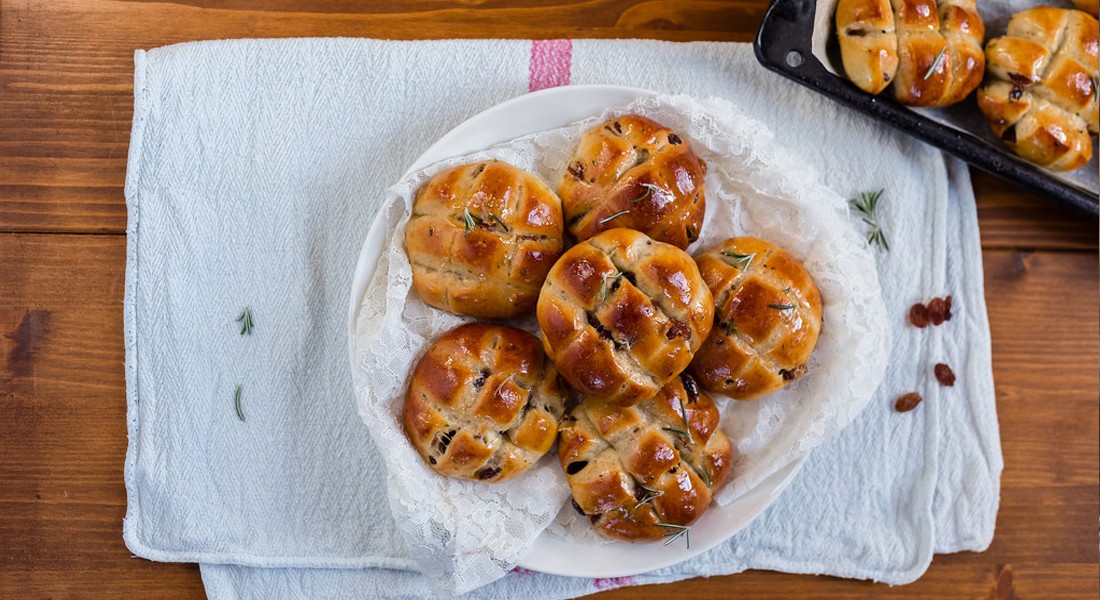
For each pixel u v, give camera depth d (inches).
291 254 31.7
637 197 29.0
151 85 31.4
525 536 29.8
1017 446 32.8
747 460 30.7
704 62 32.1
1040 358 32.8
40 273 31.7
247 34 32.1
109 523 31.8
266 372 31.7
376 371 29.2
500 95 31.8
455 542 29.6
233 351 31.7
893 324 32.4
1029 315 32.7
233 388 31.7
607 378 28.2
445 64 31.8
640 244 28.6
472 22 32.3
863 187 32.4
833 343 30.5
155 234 31.5
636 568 30.3
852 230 31.5
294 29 32.1
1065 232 32.9
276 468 31.7
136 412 31.5
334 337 31.8
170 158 31.5
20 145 31.7
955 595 32.7
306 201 31.7
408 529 29.5
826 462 32.4
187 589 31.9
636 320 28.0
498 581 31.8
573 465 29.4
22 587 31.7
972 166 32.6
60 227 31.8
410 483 29.3
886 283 32.4
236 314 31.7
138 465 31.5
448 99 31.8
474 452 28.9
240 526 31.7
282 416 31.8
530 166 30.3
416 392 29.2
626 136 29.4
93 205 31.8
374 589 31.7
